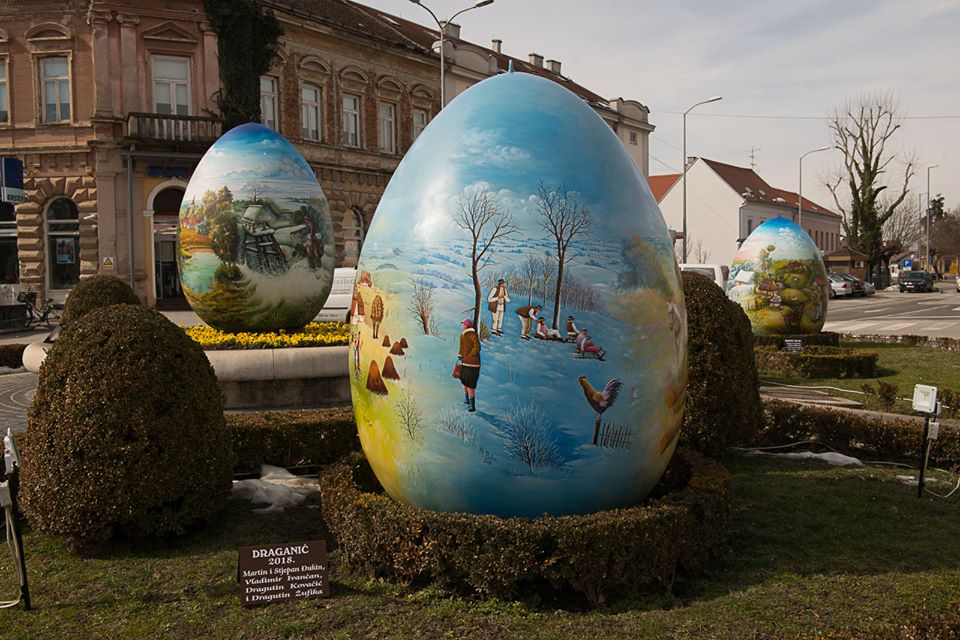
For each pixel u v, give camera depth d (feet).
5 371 55.67
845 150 228.63
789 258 60.54
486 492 17.53
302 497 24.71
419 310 17.53
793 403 35.06
